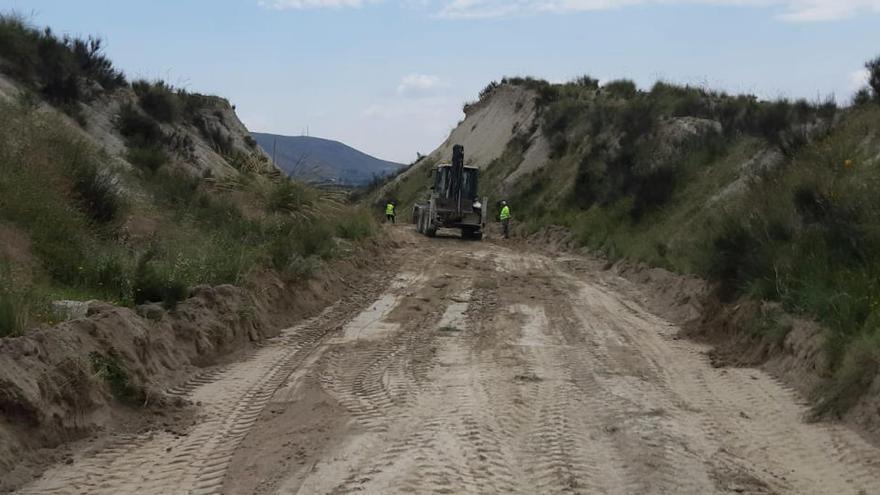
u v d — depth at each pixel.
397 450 7.45
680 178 30.81
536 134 58.03
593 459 7.41
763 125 29.42
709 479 6.95
